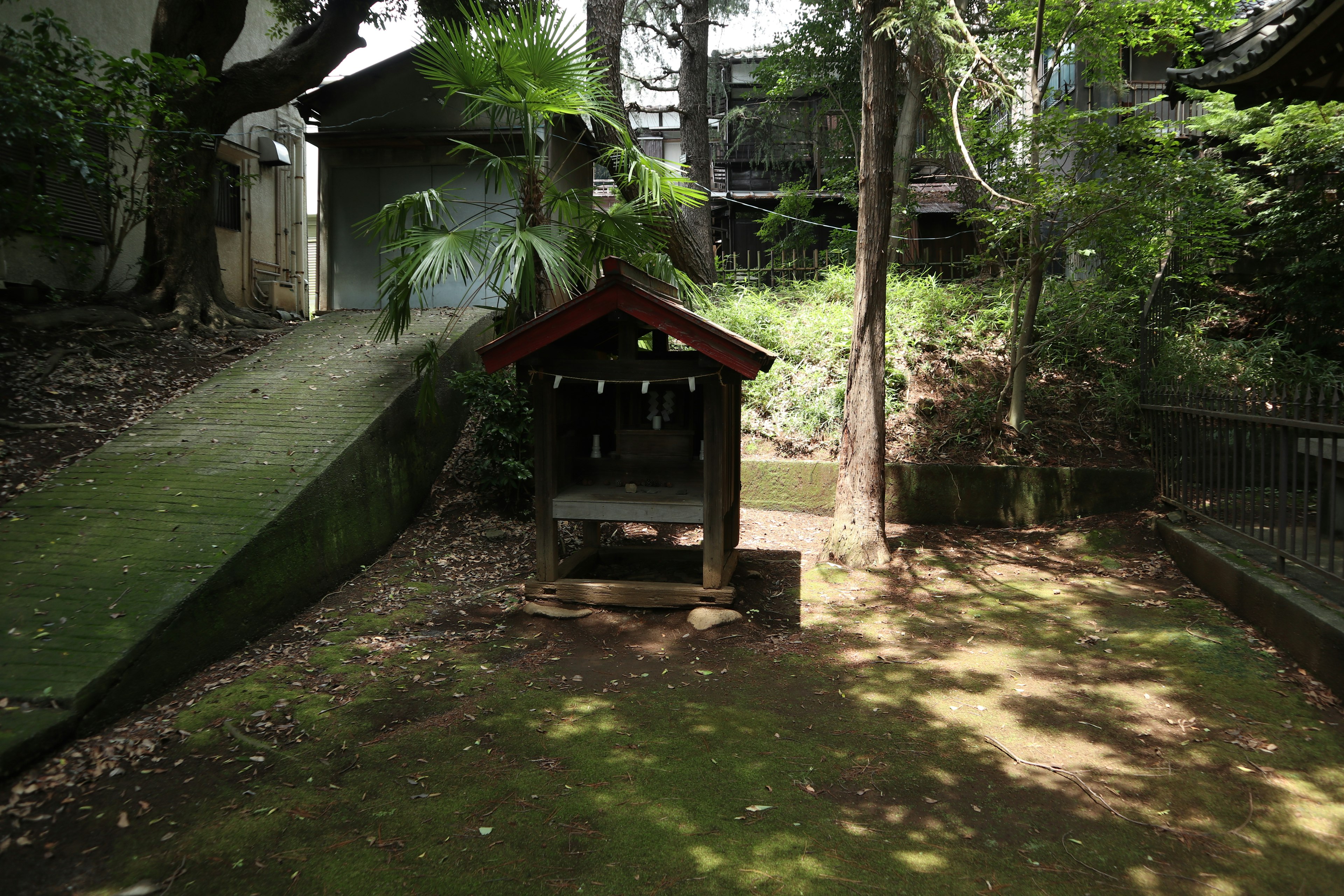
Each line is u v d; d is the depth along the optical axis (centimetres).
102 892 274
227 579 494
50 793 336
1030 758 365
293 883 279
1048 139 796
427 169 1211
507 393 782
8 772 341
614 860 290
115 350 884
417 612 580
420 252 651
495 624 560
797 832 308
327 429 695
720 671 477
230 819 318
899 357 957
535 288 724
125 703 408
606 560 685
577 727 401
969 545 760
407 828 312
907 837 304
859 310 719
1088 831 307
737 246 1969
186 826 314
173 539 521
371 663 486
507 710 420
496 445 773
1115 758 364
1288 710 405
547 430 582
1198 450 679
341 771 356
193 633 463
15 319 837
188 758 368
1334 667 419
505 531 748
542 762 365
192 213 1055
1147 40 949
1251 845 296
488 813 322
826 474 852
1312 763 354
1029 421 885
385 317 774
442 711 420
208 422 716
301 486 591
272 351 938
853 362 726
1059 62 974
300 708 422
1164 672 461
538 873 283
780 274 1286
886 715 414
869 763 362
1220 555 579
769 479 865
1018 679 459
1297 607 460
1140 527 751
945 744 380
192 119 1030
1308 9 610
